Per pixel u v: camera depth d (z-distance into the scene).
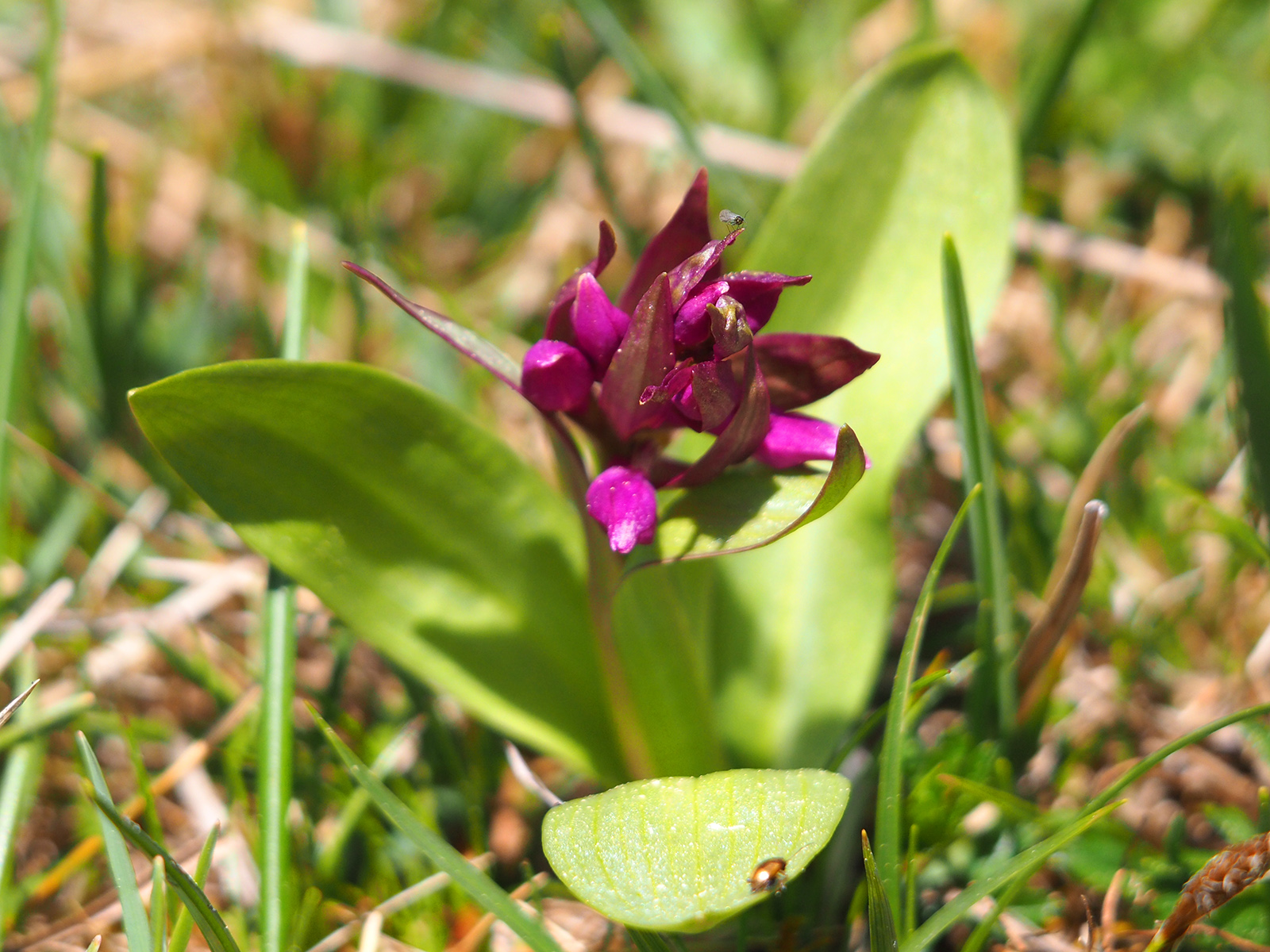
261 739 0.32
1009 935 0.32
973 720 0.35
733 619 0.35
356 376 0.32
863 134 0.36
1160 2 0.53
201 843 0.34
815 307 0.35
